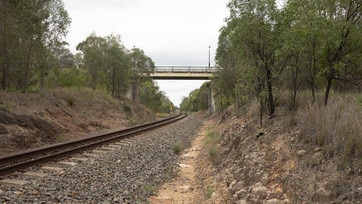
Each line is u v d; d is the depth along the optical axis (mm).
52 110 20656
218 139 16719
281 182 6754
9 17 19781
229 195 7852
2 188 7590
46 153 12539
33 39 21375
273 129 10180
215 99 59000
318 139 7055
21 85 21953
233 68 30875
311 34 9680
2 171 8750
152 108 63062
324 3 10211
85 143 15930
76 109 24906
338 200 5027
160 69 61875
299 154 7152
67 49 43062
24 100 19281
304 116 9078
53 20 22641
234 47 13367
